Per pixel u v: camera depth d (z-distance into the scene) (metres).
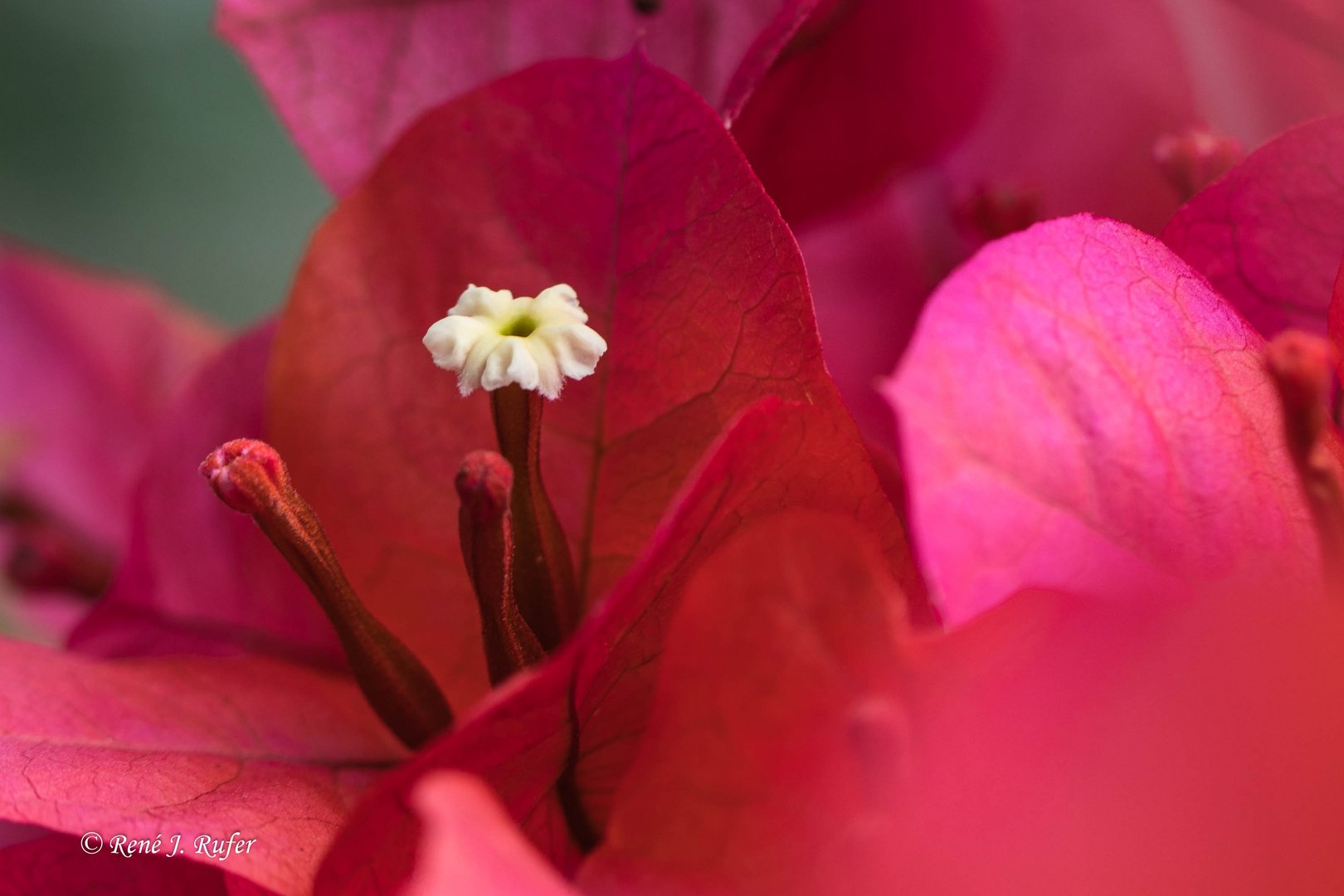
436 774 0.13
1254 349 0.13
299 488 0.15
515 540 0.14
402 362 0.15
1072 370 0.13
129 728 0.14
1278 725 0.12
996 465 0.13
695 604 0.12
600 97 0.14
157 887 0.14
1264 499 0.13
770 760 0.12
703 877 0.12
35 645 0.14
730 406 0.14
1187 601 0.12
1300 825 0.12
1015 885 0.12
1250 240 0.14
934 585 0.12
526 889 0.12
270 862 0.13
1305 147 0.14
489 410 0.15
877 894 0.12
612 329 0.14
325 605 0.14
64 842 0.14
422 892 0.11
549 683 0.12
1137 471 0.13
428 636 0.15
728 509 0.13
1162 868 0.12
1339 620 0.12
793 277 0.13
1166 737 0.12
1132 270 0.13
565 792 0.13
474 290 0.14
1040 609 0.12
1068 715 0.12
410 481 0.15
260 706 0.14
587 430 0.14
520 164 0.14
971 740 0.12
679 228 0.14
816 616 0.12
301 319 0.15
